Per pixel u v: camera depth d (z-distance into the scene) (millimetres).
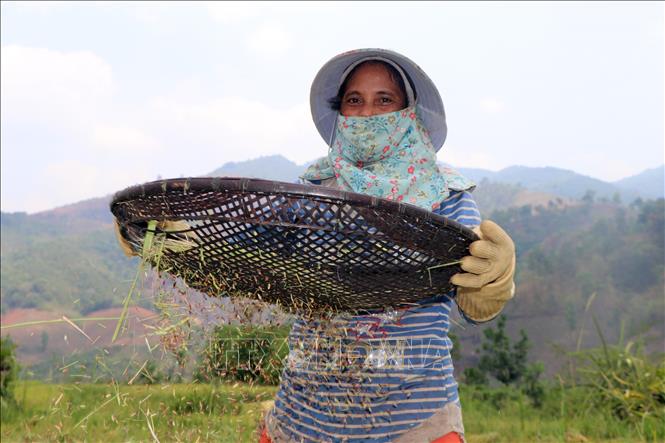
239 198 1946
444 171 2701
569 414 7418
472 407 8266
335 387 2469
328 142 3322
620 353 7664
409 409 2379
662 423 6270
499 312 2393
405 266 2125
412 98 2855
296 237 2023
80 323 2371
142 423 3068
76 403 3537
